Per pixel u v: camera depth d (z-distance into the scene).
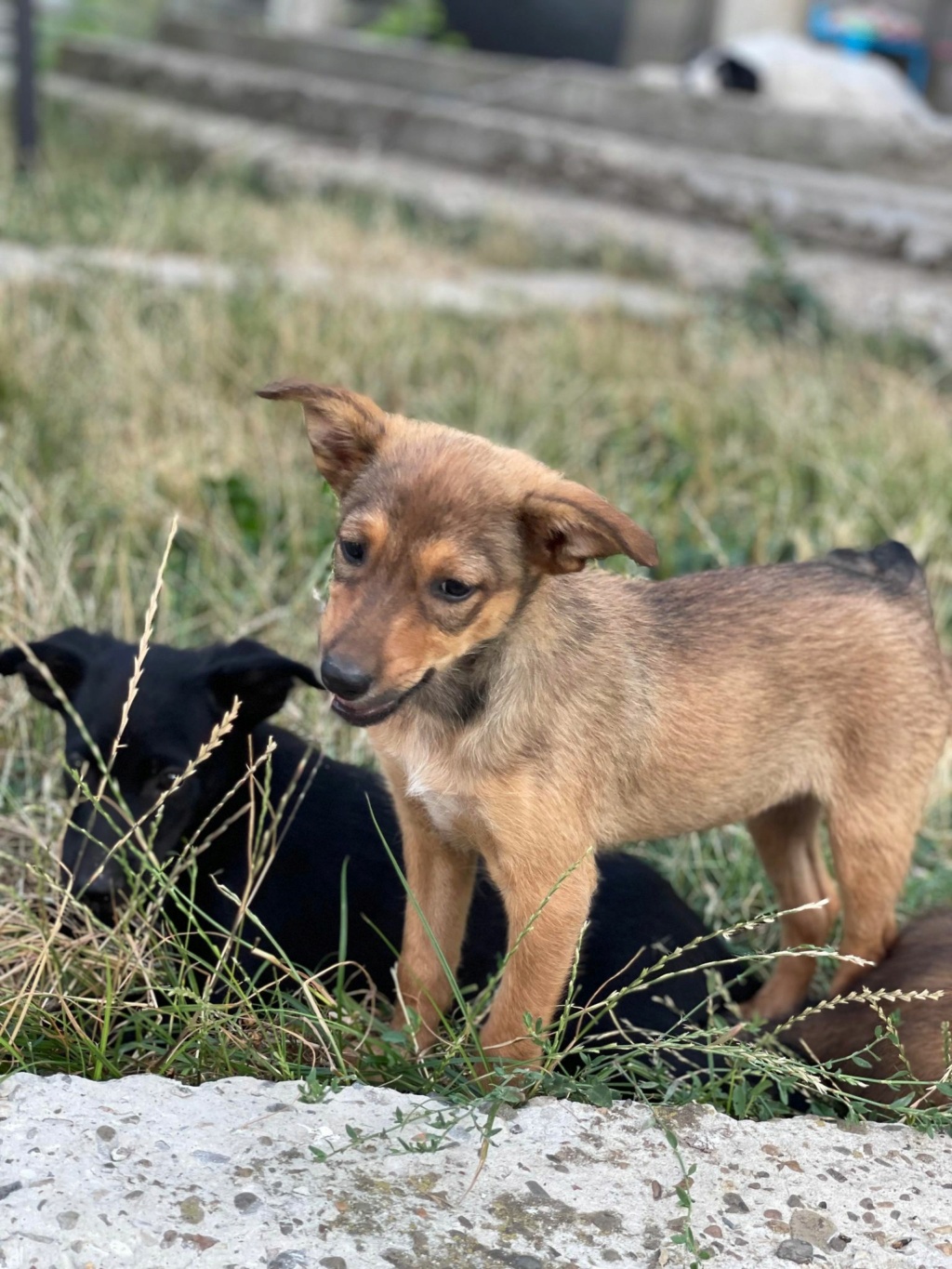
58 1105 1.16
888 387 2.74
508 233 4.02
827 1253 1.13
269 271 3.06
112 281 2.83
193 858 1.37
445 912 1.40
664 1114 1.21
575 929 1.32
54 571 1.76
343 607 1.25
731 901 1.58
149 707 1.40
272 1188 1.12
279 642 1.74
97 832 1.38
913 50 5.36
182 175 4.82
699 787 1.41
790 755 1.45
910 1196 1.17
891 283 3.48
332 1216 1.11
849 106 4.63
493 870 1.34
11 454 1.97
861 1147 1.21
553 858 1.31
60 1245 1.07
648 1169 1.17
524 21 6.30
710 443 2.40
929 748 1.47
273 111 5.22
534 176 4.51
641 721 1.37
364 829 1.47
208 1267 1.07
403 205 4.33
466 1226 1.11
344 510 1.29
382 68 5.34
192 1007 1.26
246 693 1.43
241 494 1.95
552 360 2.74
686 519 2.09
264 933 1.37
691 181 4.09
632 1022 1.41
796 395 2.62
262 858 1.41
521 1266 1.09
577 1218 1.13
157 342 2.46
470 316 3.10
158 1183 1.11
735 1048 1.26
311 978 1.29
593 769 1.34
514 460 1.30
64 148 4.71
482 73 5.02
